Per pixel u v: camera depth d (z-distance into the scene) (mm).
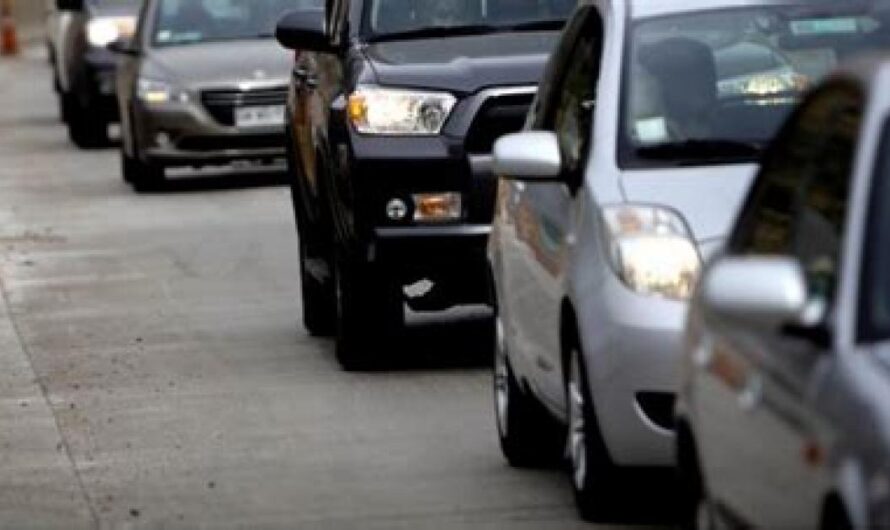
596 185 22438
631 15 23922
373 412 29047
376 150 30984
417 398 29812
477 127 31031
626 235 21594
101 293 40438
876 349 14648
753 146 22656
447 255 30969
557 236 23078
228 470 26219
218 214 50562
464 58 31641
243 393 30750
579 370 22078
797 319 14875
